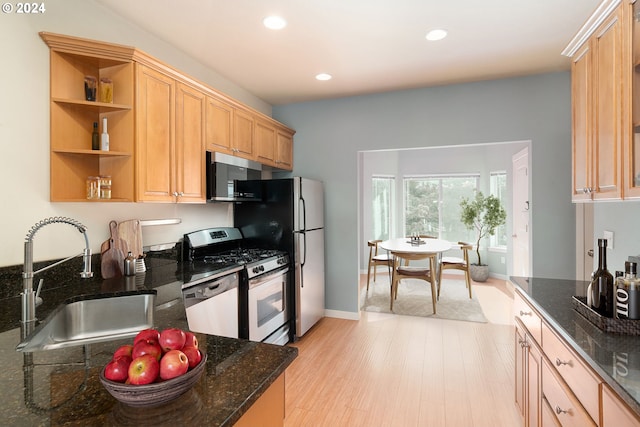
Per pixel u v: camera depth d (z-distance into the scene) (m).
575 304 1.66
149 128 2.10
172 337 0.86
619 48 1.43
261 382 0.91
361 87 3.60
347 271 3.98
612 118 1.49
